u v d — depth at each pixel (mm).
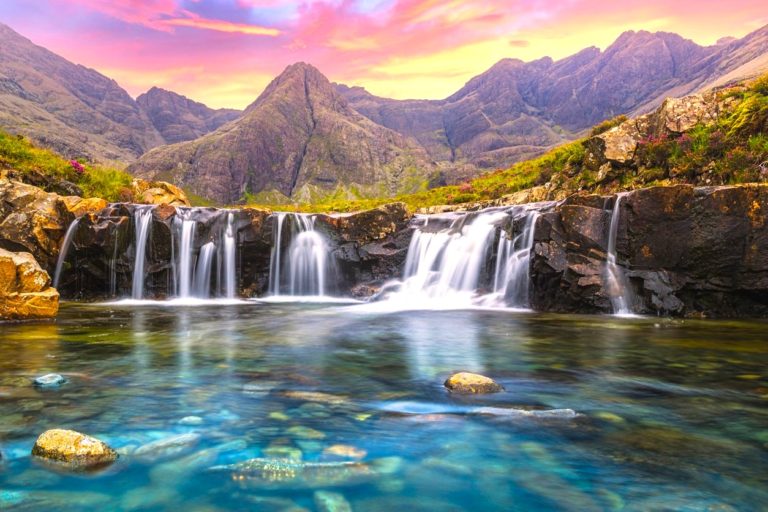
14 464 4016
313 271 23719
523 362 8523
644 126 25109
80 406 5660
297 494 3537
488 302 19625
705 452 4391
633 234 15977
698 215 15164
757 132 19969
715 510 3338
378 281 23312
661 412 5602
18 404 5707
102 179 30250
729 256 14938
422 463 4098
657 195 15602
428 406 5742
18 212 20906
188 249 22500
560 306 17406
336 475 3852
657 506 3398
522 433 4832
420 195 42094
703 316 15336
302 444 4488
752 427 5082
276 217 23547
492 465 4070
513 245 19750
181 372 7562
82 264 21703
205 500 3441
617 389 6648
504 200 29656
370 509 3326
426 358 8875
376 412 5484
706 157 20562
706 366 8211
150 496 3498
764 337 11344
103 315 15859
